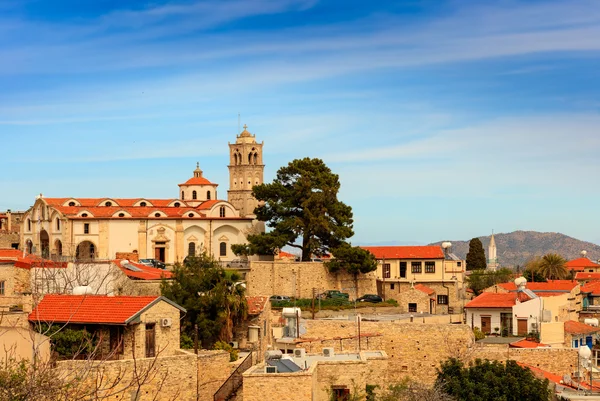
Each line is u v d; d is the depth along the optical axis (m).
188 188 180.38
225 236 152.62
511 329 99.19
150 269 107.19
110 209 148.38
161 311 60.84
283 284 129.75
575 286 116.25
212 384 64.19
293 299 123.25
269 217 138.50
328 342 78.44
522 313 98.88
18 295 80.50
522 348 78.88
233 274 90.44
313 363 62.59
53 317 58.47
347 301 125.31
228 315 82.69
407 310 126.88
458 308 131.12
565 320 104.62
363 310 121.94
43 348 55.16
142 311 59.09
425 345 78.31
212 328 81.50
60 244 145.25
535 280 156.25
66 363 50.84
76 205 152.75
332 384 62.78
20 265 88.50
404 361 78.25
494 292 117.06
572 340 93.25
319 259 140.62
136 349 58.44
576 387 72.06
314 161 140.50
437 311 130.00
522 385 66.69
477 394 66.62
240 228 153.38
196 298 82.88
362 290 132.25
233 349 78.38
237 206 194.75
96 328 58.47
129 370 53.41
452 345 77.94
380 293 136.38
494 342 88.62
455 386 67.62
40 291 77.88
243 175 194.75
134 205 155.88
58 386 39.56
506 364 69.75
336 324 82.19
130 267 103.50
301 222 133.62
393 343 78.75
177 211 152.25
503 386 66.81
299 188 135.50
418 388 69.06
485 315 100.94
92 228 144.38
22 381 40.84
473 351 77.44
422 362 78.00
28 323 58.25
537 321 97.94
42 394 38.44
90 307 59.78
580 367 75.81
